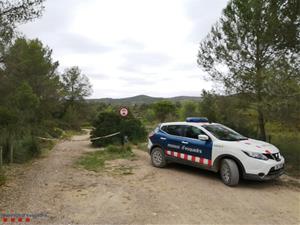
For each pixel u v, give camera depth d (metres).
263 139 10.44
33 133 16.59
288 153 9.85
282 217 4.78
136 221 4.55
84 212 4.94
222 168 6.87
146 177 7.57
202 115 12.41
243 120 10.69
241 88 10.30
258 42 10.22
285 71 8.79
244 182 7.00
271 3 9.76
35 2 8.09
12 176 7.59
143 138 16.94
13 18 8.02
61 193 6.05
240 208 5.18
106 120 17.14
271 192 6.21
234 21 10.70
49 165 9.42
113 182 7.03
